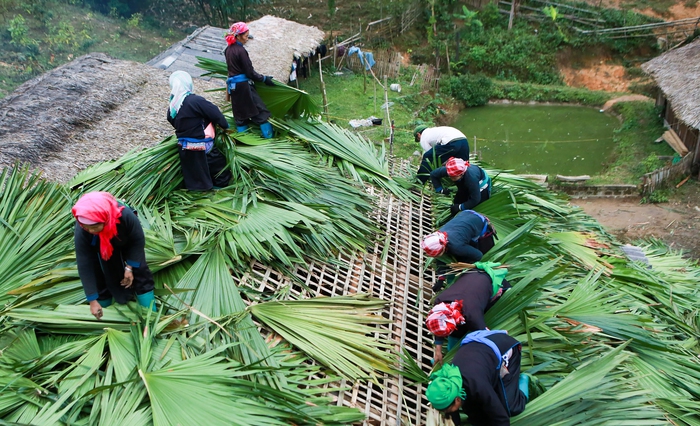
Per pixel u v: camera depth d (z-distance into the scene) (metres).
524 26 21.97
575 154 16.62
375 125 15.67
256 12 23.05
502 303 4.11
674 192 14.57
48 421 2.96
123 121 7.03
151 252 4.16
